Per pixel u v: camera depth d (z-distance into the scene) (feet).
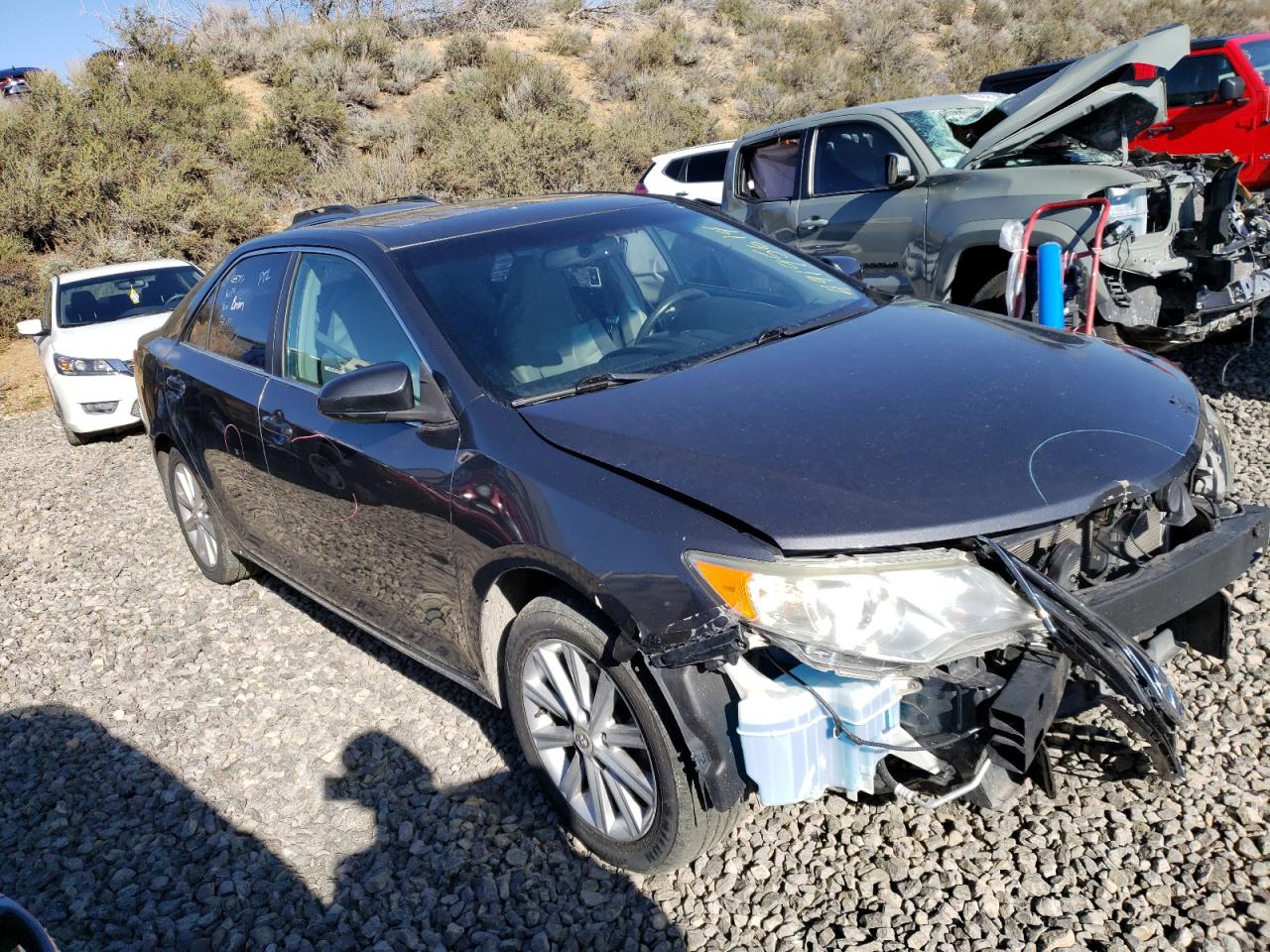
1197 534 9.32
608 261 12.25
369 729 12.55
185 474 17.02
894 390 9.32
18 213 51.47
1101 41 79.77
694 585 7.79
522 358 10.59
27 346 46.01
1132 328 18.80
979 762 8.10
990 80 36.14
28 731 13.67
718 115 70.59
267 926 9.44
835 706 7.68
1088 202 17.98
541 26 86.02
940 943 8.12
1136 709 7.87
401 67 72.33
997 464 8.12
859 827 9.52
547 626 9.23
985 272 21.52
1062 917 8.20
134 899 10.09
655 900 9.06
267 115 64.03
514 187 57.00
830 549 7.52
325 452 11.59
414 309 10.98
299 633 15.48
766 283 12.73
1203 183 18.62
